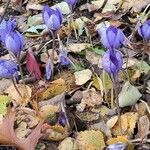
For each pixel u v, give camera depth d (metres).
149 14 1.27
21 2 1.42
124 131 0.94
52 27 0.99
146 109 0.99
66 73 1.11
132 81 1.05
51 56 1.14
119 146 0.85
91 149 0.90
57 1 1.40
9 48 0.94
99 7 1.34
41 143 0.93
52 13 0.97
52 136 0.93
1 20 1.26
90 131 0.92
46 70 1.08
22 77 1.01
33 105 0.99
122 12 1.32
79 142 0.91
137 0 1.33
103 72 1.01
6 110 1.00
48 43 1.22
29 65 1.09
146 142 0.92
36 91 1.04
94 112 0.99
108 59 0.81
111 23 1.27
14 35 0.93
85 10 1.35
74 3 1.12
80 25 1.26
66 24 1.28
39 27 1.28
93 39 1.23
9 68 0.94
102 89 1.03
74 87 1.06
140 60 1.13
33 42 1.24
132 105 0.99
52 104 1.00
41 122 0.90
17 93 1.03
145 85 1.03
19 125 0.97
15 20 1.35
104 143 0.90
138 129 0.94
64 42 1.23
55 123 0.96
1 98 1.02
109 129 0.94
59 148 0.92
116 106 0.97
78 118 0.98
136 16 1.30
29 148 0.89
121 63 0.82
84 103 1.01
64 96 1.01
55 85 1.03
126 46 1.16
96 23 1.30
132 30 1.24
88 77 1.07
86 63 1.14
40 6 1.38
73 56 1.17
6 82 1.08
